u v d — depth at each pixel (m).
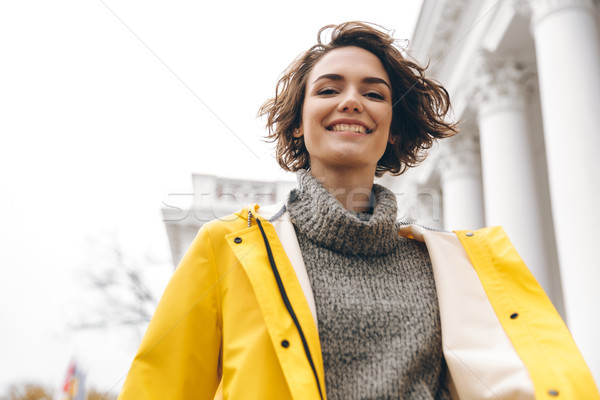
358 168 0.96
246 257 0.81
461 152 6.93
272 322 0.74
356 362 0.80
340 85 0.97
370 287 0.87
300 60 1.12
